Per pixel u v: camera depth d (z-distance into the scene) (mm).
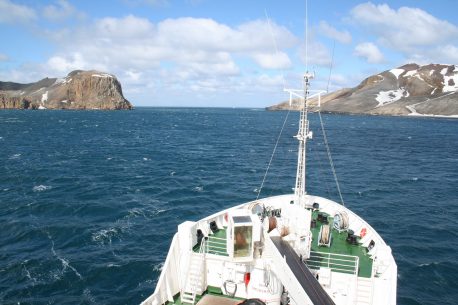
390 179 78000
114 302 30203
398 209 56031
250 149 119312
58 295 31016
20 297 30562
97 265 35875
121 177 73125
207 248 21875
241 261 19188
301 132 21719
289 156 105938
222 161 95188
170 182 70000
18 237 42375
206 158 99688
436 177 81125
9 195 58156
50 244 40625
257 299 18438
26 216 49031
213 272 20984
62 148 110812
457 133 193875
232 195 61969
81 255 38000
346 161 100125
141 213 51469
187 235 21531
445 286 33469
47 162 86312
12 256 37531
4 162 84688
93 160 91625
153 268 35594
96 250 39312
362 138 162500
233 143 134750
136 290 31969
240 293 20531
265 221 20719
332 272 19812
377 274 20609
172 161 93812
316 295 15062
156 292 19188
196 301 20109
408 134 184750
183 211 52875
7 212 50375
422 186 72062
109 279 33625
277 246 18844
